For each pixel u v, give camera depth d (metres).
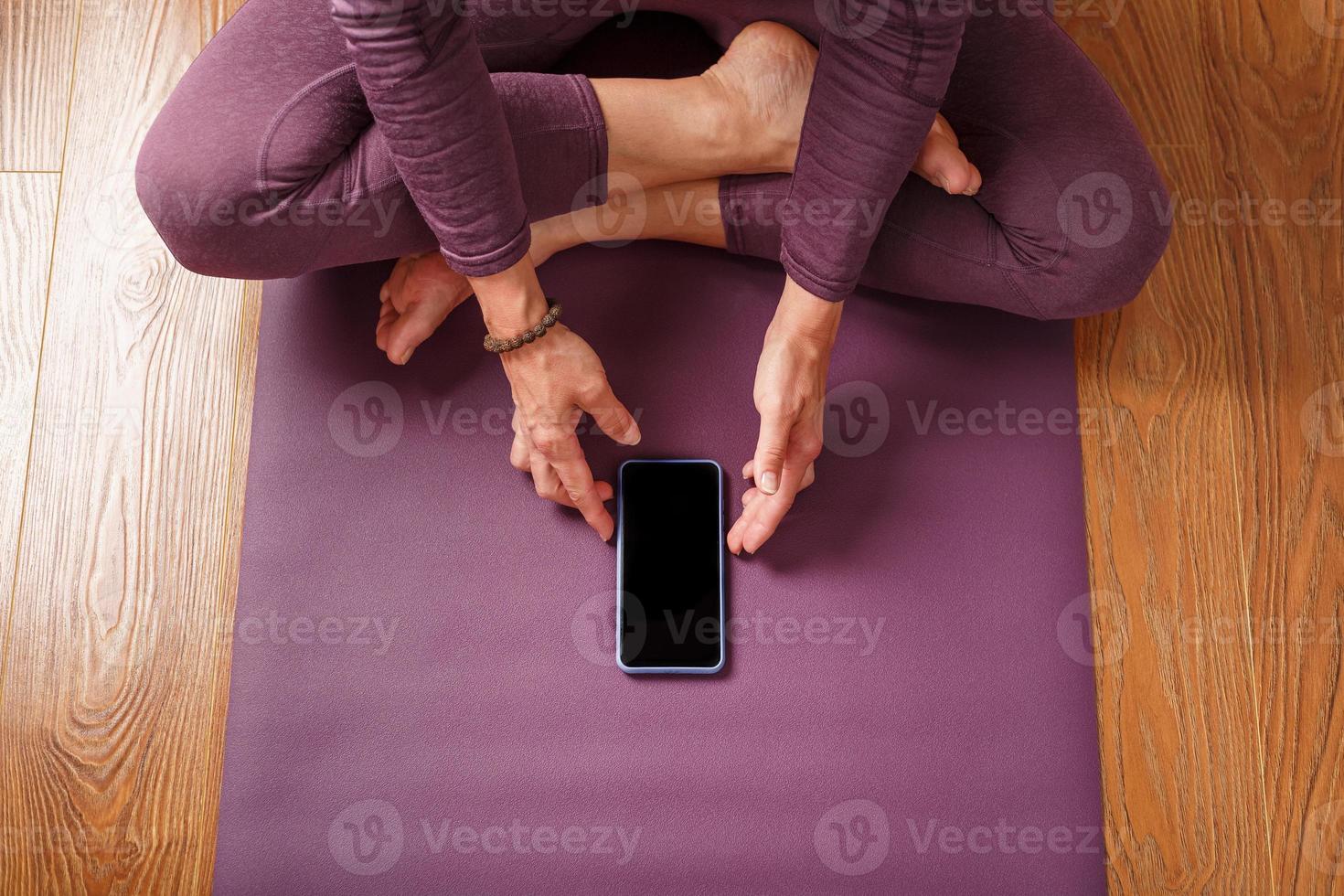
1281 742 1.24
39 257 1.33
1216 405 1.32
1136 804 1.22
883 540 1.26
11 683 1.23
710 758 1.20
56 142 1.36
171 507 1.27
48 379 1.30
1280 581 1.28
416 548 1.24
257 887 1.17
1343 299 1.36
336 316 1.29
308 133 1.02
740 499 1.27
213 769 1.21
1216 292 1.36
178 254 1.08
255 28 1.05
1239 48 1.41
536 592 1.24
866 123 0.93
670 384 1.29
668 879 1.18
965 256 1.18
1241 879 1.21
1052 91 1.11
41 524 1.27
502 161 0.92
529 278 1.03
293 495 1.25
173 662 1.24
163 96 1.37
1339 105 1.40
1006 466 1.28
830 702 1.22
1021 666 1.23
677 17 1.32
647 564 1.22
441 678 1.21
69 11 1.39
